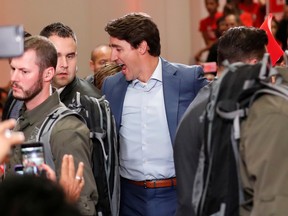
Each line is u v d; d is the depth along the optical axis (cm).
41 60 257
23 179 144
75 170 248
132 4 659
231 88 224
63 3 612
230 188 222
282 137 213
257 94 221
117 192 288
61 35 318
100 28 634
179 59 710
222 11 688
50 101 259
